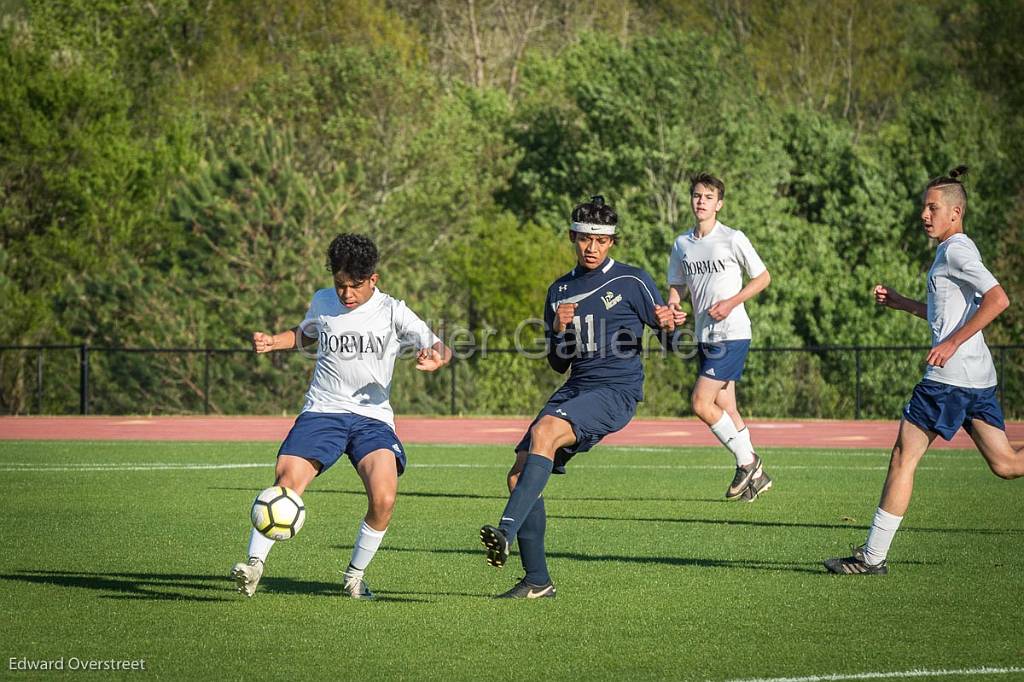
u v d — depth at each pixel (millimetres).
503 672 21328
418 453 68875
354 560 27344
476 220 152750
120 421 96562
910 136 148875
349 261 26312
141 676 21047
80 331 117500
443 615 25641
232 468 57781
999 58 164500
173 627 24484
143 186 145375
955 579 29422
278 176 124375
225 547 34062
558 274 131000
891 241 144250
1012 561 31906
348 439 27156
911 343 126312
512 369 111688
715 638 23703
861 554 30188
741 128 147625
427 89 158125
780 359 113875
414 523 39438
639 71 149500
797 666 21641
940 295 29125
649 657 22266
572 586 28734
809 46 194125
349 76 155125
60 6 175750
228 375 111875
